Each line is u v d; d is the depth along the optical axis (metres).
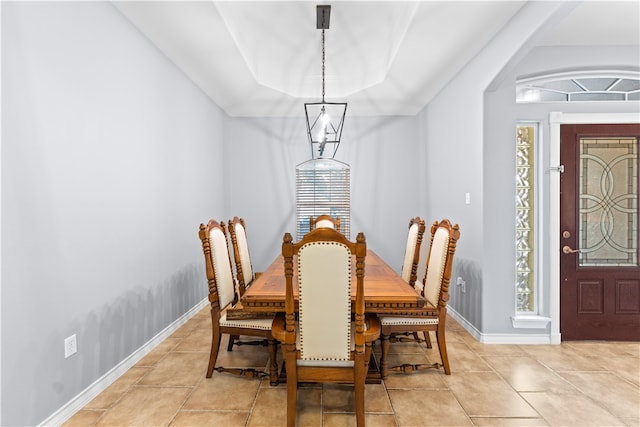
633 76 2.91
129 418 1.85
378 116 4.90
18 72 1.59
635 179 2.91
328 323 1.71
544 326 2.87
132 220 2.50
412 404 1.98
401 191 4.91
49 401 1.75
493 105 2.87
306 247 1.66
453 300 3.56
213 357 2.28
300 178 4.91
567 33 2.71
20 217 1.60
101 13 2.17
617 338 2.94
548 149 2.89
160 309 2.91
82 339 1.98
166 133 3.03
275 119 4.92
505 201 2.88
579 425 1.80
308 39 3.22
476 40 2.76
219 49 2.94
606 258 2.94
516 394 2.09
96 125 2.12
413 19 2.47
